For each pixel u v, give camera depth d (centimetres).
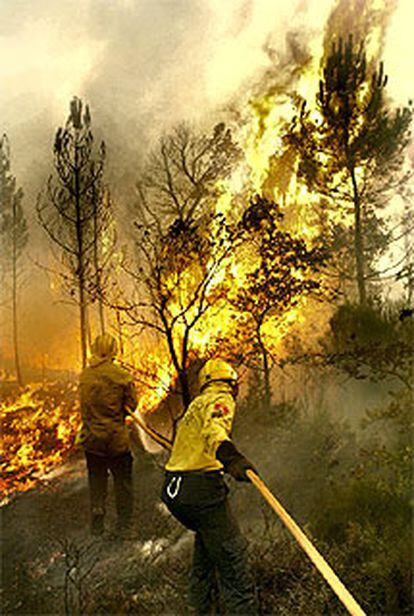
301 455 438
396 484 362
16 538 388
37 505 444
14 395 768
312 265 566
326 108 687
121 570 344
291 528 217
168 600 311
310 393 564
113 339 438
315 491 404
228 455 273
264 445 468
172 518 407
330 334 534
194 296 582
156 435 422
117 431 412
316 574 301
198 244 555
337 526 347
